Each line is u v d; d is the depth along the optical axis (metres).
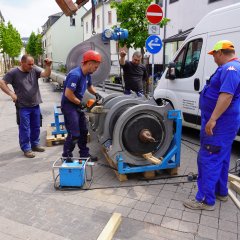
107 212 3.62
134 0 12.20
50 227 3.32
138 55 7.20
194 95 6.54
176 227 3.31
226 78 3.16
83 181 4.29
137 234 3.19
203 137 3.52
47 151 6.05
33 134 5.95
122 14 12.72
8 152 6.02
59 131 6.60
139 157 4.51
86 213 3.60
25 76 5.58
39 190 4.23
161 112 4.48
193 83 6.53
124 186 4.34
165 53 17.66
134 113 4.33
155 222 3.41
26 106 5.61
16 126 8.46
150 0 12.32
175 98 7.17
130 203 3.84
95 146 6.28
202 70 6.24
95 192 4.16
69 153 5.15
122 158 4.42
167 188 4.28
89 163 4.37
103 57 6.50
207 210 3.64
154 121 4.39
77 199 3.96
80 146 5.37
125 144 4.39
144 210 3.67
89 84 5.46
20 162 5.41
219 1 13.50
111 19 33.66
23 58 5.48
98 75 6.58
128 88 7.41
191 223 3.39
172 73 7.11
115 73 18.80
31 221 3.44
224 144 3.44
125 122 4.32
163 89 7.62
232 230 3.26
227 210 3.67
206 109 3.46
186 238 3.12
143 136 4.28
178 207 3.74
